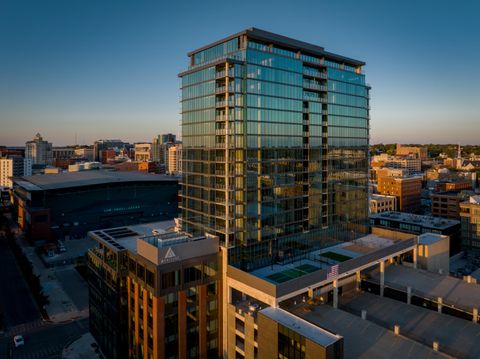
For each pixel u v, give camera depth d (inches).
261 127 3681.1
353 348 2709.2
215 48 3885.3
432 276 4158.5
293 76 3966.5
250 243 3617.1
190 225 3993.6
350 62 4650.6
